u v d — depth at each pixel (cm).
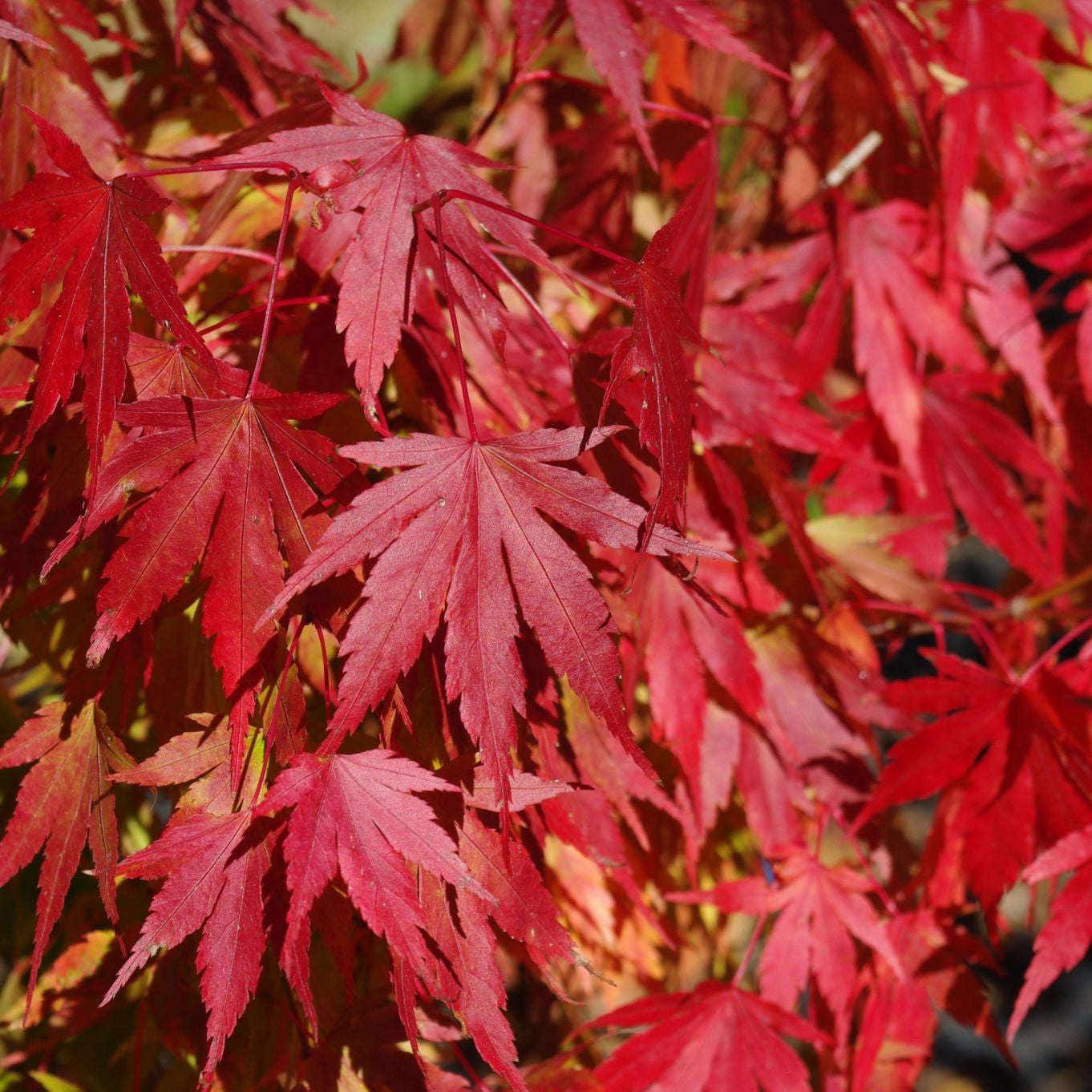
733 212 100
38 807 61
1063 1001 185
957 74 75
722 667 67
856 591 74
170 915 57
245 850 58
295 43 72
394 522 57
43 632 67
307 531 58
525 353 68
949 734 68
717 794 71
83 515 57
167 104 74
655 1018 69
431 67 107
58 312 58
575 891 69
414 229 60
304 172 59
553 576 58
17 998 70
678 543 58
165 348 60
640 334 58
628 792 67
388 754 58
